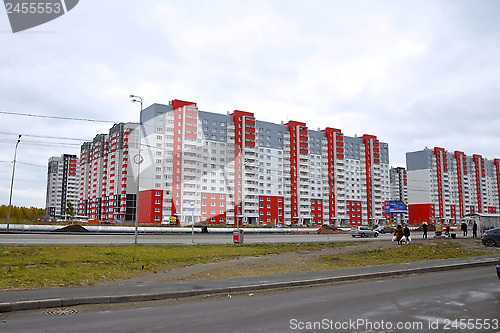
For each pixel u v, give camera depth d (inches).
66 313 337.4
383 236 2111.2
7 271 544.1
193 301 398.0
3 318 317.4
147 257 779.4
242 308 353.4
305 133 4603.8
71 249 862.5
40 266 607.2
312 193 4628.4
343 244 1246.9
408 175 5629.9
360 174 5027.1
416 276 592.4
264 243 1252.5
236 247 1082.1
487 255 912.9
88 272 568.4
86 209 5128.0
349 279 553.3
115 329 277.7
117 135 3789.4
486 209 6038.4
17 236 1273.4
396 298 390.9
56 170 7337.6
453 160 5743.1
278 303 376.5
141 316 322.7
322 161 4778.5
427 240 1486.2
